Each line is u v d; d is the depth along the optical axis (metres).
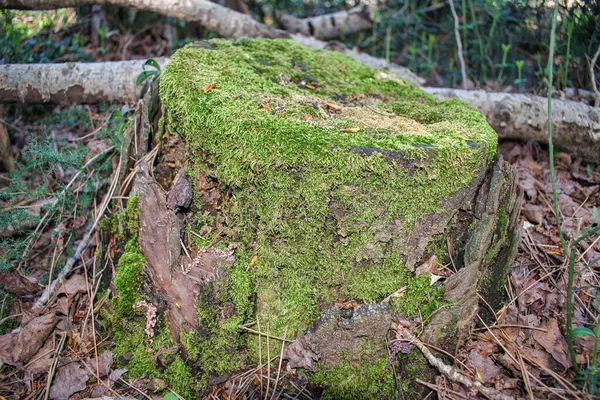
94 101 3.39
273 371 2.11
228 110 2.10
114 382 2.16
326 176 1.91
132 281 2.21
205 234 2.22
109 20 4.52
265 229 2.05
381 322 2.04
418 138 2.04
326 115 2.23
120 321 2.25
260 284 2.11
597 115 3.31
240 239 2.14
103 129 3.05
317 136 1.98
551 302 2.33
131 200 2.31
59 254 2.73
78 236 2.87
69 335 2.35
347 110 2.35
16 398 2.10
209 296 2.06
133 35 4.55
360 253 2.04
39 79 3.25
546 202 2.94
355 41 5.11
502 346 2.12
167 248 2.12
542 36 4.01
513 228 2.27
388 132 2.10
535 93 3.73
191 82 2.25
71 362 2.23
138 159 2.54
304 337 2.06
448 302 2.10
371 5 4.81
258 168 1.96
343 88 2.68
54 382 2.15
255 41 2.99
